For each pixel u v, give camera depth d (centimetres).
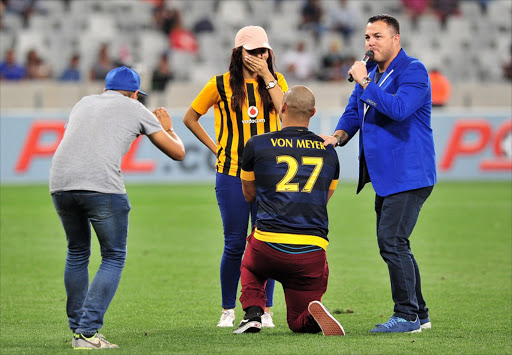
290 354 1695
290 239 1891
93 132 1830
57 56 7888
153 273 3031
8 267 3134
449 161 6788
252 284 1972
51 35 8031
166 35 8088
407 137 2025
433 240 3859
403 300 2006
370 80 1981
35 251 3506
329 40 8406
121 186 1839
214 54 8119
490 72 8656
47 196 5603
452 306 2430
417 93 1983
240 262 2161
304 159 1944
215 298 2584
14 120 6372
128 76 1912
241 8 8638
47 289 2712
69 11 8294
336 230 4219
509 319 2222
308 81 7681
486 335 1958
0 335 2006
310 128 6638
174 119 6575
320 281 1939
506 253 3491
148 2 8512
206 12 8594
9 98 6694
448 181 6762
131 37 8056
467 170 6806
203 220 4538
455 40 8862
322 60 7838
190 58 7894
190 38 8150
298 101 1986
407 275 1998
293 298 1956
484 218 4628
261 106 2195
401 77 2017
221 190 2180
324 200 1941
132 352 1734
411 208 2016
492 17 9238
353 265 3228
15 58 7688
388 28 2039
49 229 4159
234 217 2161
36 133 6400
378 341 1844
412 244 3741
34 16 8112
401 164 2012
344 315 2317
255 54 2191
